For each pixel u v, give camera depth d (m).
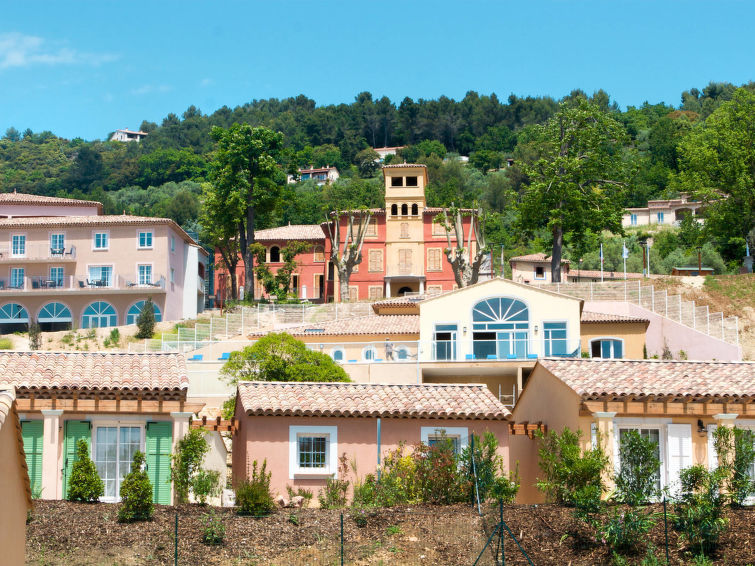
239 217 83.62
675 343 55.06
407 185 86.69
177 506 24.77
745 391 27.11
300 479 27.59
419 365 46.19
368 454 27.81
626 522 21.81
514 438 34.06
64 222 77.00
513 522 23.45
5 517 15.84
